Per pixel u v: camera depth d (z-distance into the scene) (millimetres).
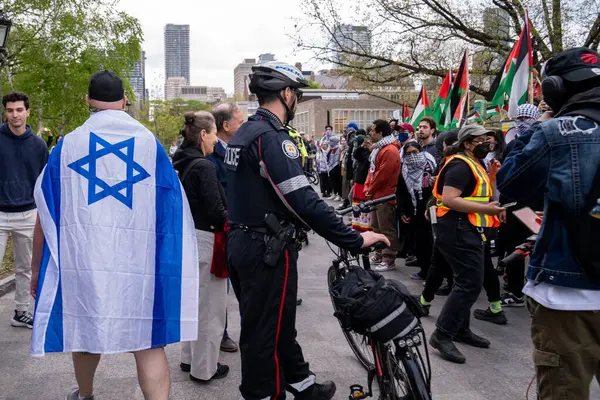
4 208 4949
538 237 2555
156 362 2920
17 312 5152
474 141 4465
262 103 3084
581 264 2393
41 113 20922
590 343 2467
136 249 2842
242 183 2980
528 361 4426
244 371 3010
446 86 10859
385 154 6992
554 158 2432
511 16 14086
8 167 4957
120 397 3742
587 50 2557
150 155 2926
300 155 2930
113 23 20250
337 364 4312
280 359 3230
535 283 2537
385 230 7523
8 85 19562
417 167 6801
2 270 6934
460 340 4793
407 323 2877
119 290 2791
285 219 3000
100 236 2787
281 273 2955
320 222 2848
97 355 3158
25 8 18594
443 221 4461
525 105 5605
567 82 2537
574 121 2420
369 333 2959
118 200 2828
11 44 19172
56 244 2805
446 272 5363
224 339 4586
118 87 2980
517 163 2547
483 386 3955
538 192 2545
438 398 3758
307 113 45812
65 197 2818
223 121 4449
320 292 6484
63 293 2787
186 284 2939
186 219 2990
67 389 3855
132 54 20750
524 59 8242
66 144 2863
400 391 3031
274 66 3047
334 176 15414
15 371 4152
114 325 2770
